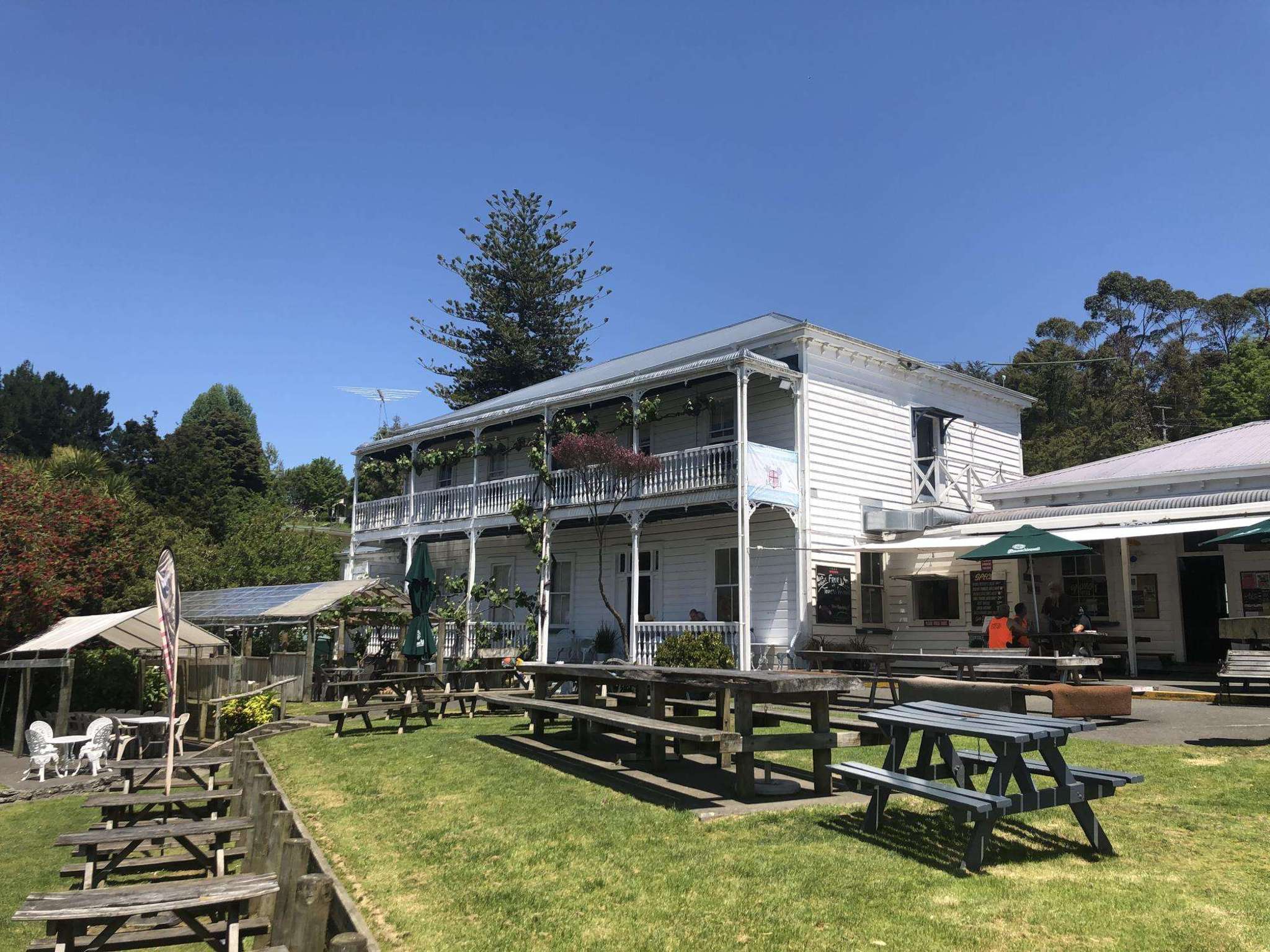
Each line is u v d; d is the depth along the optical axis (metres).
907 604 19.73
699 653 16.22
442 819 7.11
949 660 12.65
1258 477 16.36
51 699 17.92
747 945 4.30
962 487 22.64
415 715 14.83
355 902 5.24
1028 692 8.70
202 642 16.73
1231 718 10.63
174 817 8.77
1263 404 48.62
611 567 23.17
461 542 28.50
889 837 5.94
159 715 15.77
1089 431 45.53
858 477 20.05
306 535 35.03
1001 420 24.66
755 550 19.56
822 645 17.64
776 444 19.61
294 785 9.09
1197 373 58.09
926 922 4.46
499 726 12.86
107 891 4.61
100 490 25.12
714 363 18.39
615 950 4.35
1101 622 17.36
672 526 21.69
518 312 51.66
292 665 19.27
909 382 21.77
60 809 10.47
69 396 61.19
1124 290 73.88
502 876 5.54
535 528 21.50
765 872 5.27
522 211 50.38
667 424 22.05
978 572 18.97
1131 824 6.13
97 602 21.31
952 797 5.28
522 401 27.34
